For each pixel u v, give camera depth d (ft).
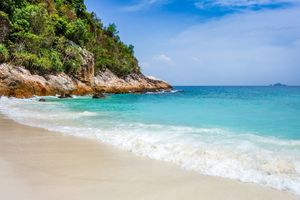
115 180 19.83
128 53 299.17
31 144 31.53
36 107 77.97
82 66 176.14
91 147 30.32
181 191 17.99
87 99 126.11
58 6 219.20
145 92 222.48
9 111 65.46
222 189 18.37
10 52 135.33
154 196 17.15
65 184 18.85
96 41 256.93
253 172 21.49
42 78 139.95
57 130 40.78
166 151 27.78
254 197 17.16
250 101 110.63
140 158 25.93
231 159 24.66
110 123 48.55
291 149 28.71
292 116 58.59
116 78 231.91
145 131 39.81
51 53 159.63
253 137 35.53
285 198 17.02
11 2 157.48
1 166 22.72
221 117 57.77
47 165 23.30
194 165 23.45
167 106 89.61
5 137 35.29
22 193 17.15
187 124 47.57
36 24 165.48
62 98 129.59
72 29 196.13
